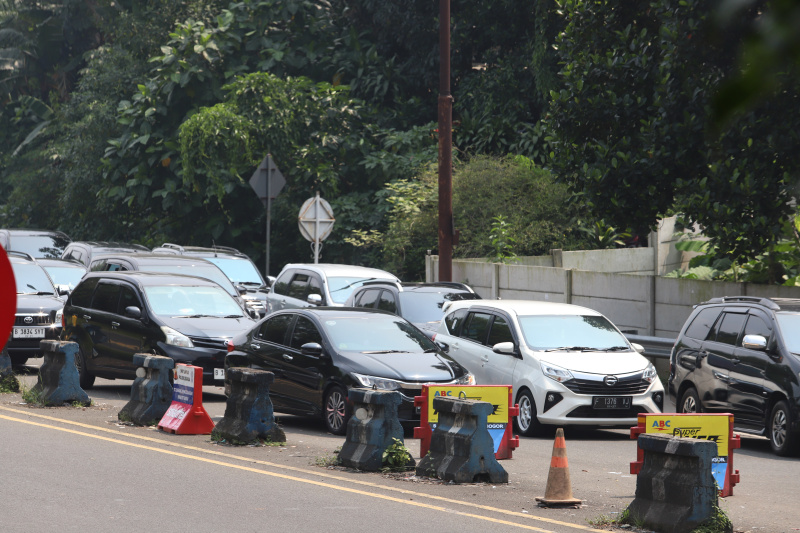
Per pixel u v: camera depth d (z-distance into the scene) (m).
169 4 84.12
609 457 27.06
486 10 74.38
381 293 42.59
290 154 72.94
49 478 20.97
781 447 28.00
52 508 18.02
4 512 17.61
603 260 55.44
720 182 36.47
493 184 60.28
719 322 31.72
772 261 46.00
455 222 59.81
